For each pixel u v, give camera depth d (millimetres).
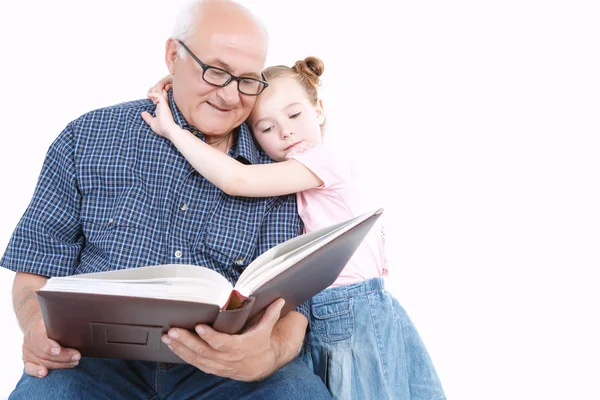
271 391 1530
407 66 3514
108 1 3363
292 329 1644
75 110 3318
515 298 3371
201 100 1771
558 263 3385
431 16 3500
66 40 3340
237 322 1281
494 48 3521
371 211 1397
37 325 1481
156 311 1229
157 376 1642
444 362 3266
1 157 3256
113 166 1778
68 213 1791
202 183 1793
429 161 3479
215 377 1621
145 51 3369
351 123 3480
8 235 3209
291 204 1895
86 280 1240
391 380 1844
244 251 1795
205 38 1741
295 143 1962
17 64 3303
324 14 3490
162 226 1759
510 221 3436
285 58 3461
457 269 3416
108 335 1323
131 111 1857
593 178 3422
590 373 3215
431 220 3449
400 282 3418
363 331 1864
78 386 1483
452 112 3498
